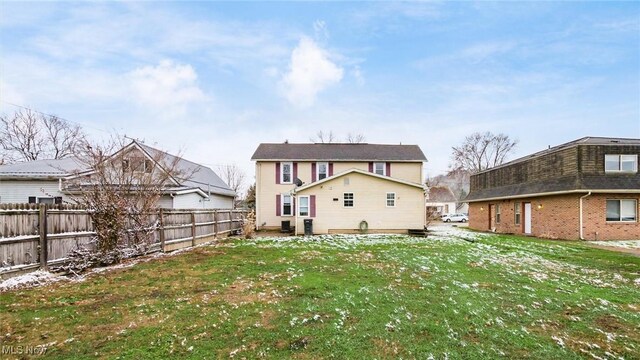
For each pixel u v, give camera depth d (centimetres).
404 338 423
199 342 400
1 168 1833
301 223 2023
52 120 3127
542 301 594
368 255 1081
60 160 2019
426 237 1750
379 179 2048
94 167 1070
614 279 785
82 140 2591
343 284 686
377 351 387
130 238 983
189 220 1344
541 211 1889
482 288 674
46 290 616
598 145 1670
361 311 517
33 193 1788
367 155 2497
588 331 464
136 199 1027
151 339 405
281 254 1091
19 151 3003
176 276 748
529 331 458
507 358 378
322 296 595
